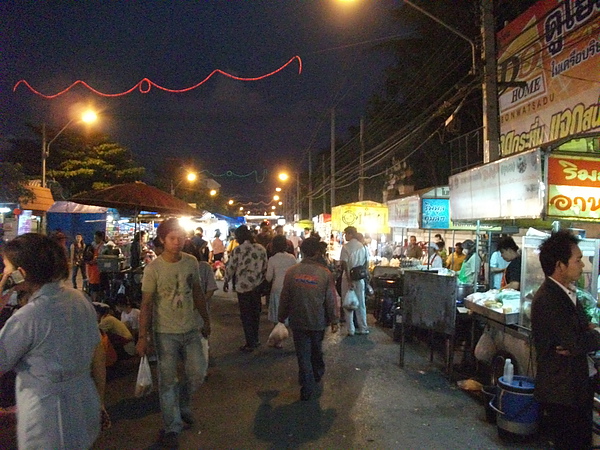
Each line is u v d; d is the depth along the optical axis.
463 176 7.59
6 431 3.73
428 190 12.25
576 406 3.61
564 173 5.29
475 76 9.99
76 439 2.70
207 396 6.12
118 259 9.73
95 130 30.48
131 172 30.48
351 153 35.34
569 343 3.54
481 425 5.26
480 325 7.48
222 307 12.99
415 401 5.97
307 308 5.97
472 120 21.02
